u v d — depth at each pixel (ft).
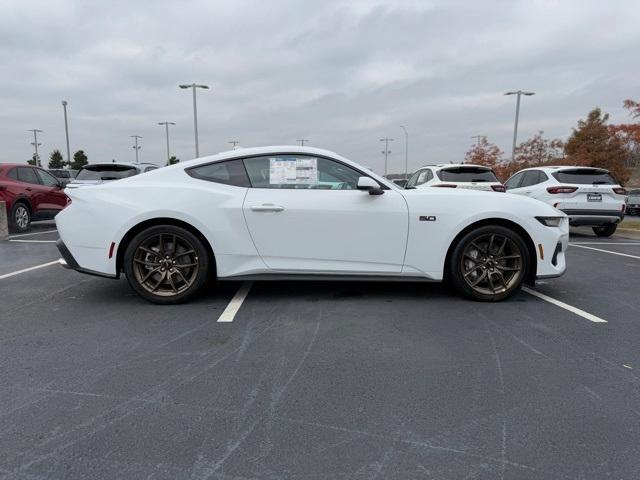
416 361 10.80
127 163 37.09
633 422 8.32
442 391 9.40
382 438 7.81
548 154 110.01
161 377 9.94
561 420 8.37
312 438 7.80
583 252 27.43
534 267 15.39
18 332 12.55
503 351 11.41
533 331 12.78
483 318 13.83
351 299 15.65
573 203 33.47
